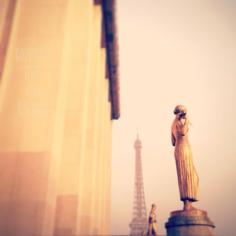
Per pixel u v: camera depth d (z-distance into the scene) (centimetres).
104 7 3042
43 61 1399
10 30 1433
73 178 1594
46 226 1121
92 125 2378
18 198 1133
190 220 1159
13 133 1252
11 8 1494
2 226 1088
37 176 1170
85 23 1984
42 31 1473
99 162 2825
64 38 1457
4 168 1187
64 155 1639
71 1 1634
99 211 2844
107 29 3369
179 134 1377
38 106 1303
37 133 1252
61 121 1371
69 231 1484
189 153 1318
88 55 1920
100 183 2980
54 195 1229
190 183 1274
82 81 1816
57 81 1355
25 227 1086
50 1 1552
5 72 1345
